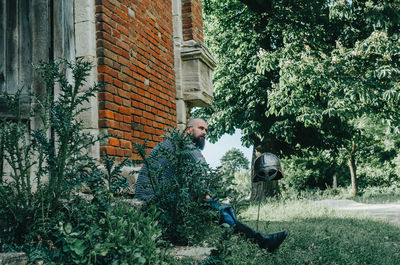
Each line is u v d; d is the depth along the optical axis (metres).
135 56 5.16
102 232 2.09
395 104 12.28
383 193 22.70
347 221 6.64
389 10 11.82
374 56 12.19
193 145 2.87
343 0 12.34
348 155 24.14
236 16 16.16
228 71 15.41
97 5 4.23
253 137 15.91
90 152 3.87
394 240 5.16
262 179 3.75
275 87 12.99
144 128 5.23
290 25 14.12
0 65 3.63
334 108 12.03
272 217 7.53
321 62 12.30
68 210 2.32
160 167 2.89
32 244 2.15
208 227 2.87
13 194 2.28
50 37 3.93
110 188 2.59
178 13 6.62
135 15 5.26
